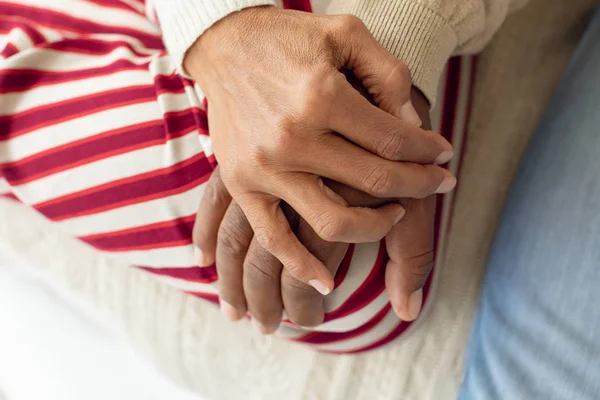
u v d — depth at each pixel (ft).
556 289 1.59
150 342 2.30
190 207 1.80
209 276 1.88
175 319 2.27
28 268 2.46
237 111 1.59
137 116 1.81
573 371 1.52
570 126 1.71
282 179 1.57
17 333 2.54
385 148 1.53
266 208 1.62
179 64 1.71
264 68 1.56
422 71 1.62
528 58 2.08
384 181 1.53
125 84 1.84
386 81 1.55
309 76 1.51
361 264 1.73
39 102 1.90
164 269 1.93
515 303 1.67
